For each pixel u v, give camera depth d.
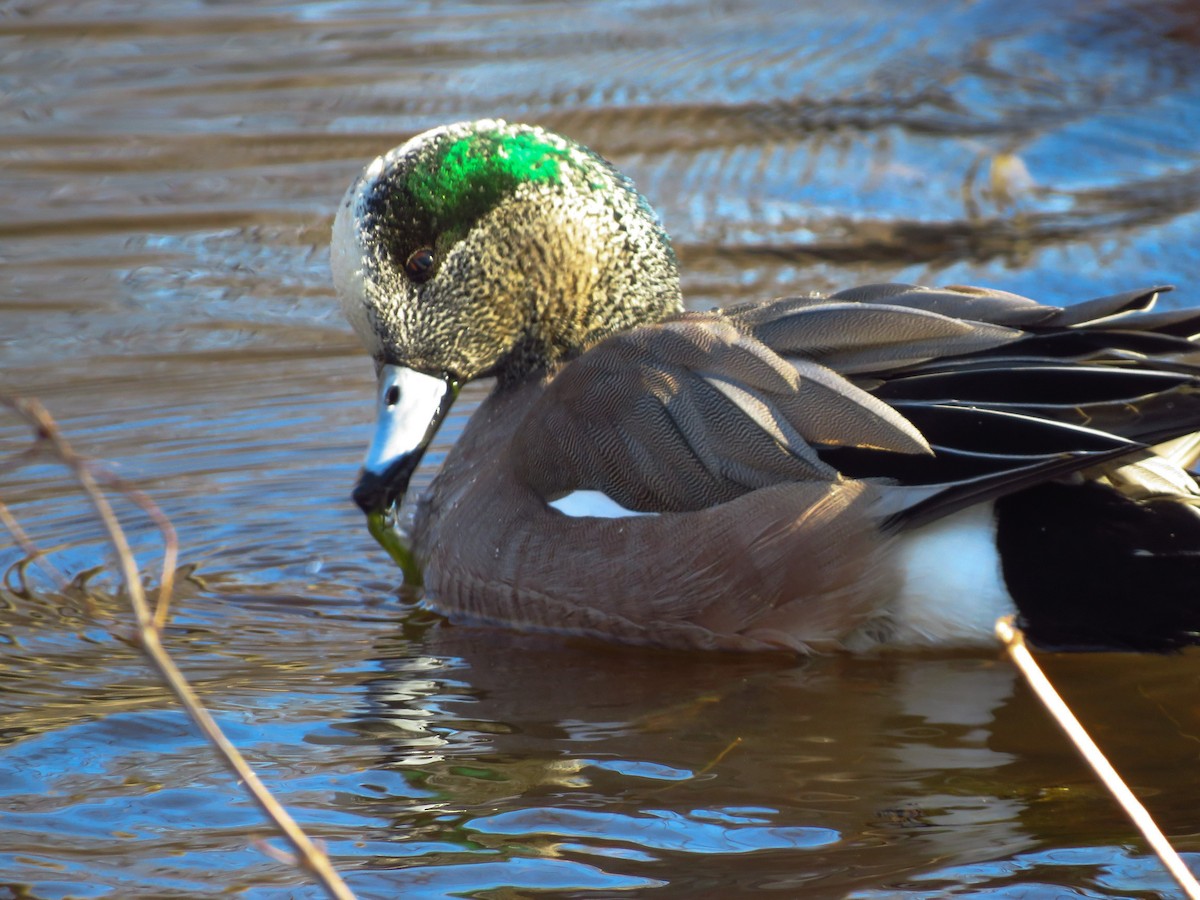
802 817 6.77
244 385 13.02
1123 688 8.14
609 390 8.80
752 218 16.58
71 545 10.27
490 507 9.24
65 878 6.34
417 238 9.76
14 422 12.31
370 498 9.71
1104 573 7.91
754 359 8.45
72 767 7.37
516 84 20.80
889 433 8.05
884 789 7.05
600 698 8.15
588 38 22.80
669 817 6.80
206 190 17.67
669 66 21.42
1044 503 8.00
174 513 10.76
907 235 16.05
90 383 13.06
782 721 7.81
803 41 22.33
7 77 21.48
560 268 9.93
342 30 23.56
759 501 8.23
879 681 8.25
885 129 18.95
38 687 8.30
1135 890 6.04
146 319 14.48
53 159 18.62
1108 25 21.92
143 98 20.61
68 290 15.15
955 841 6.52
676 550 8.42
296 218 16.88
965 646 8.30
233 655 8.77
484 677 8.45
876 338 8.40
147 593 9.62
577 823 6.75
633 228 10.05
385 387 9.97
